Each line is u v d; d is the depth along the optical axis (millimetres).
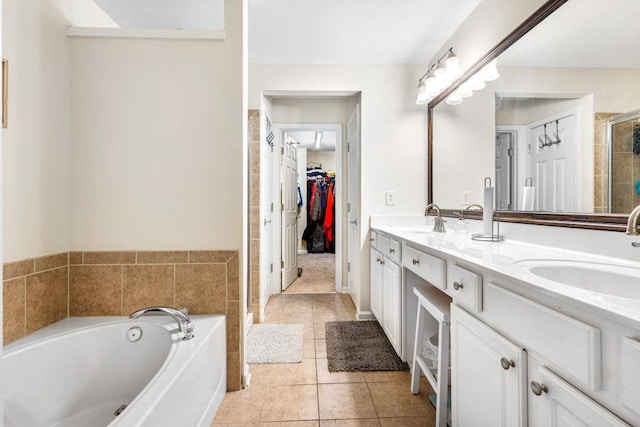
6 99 1295
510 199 1686
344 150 3318
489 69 1822
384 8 1951
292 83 2641
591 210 1206
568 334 684
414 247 1634
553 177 1394
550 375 746
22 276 1370
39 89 1447
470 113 2049
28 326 1391
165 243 1674
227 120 1685
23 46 1363
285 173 3562
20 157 1361
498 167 1784
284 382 1771
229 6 1686
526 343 813
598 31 1180
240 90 1681
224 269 1686
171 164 1674
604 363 621
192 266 1679
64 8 1596
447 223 2322
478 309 1026
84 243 1642
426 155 2662
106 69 1638
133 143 1656
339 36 2252
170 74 1664
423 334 1684
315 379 1798
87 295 1641
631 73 1065
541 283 771
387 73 2654
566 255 1185
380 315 2320
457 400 1171
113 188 1650
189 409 1188
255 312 2617
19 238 1360
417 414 1509
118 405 1400
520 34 1560
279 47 2396
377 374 1847
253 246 2631
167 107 1666
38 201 1450
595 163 1189
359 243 2695
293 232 3973
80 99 1629
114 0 1860
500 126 1756
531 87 1514
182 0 1873
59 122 1569
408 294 1872
